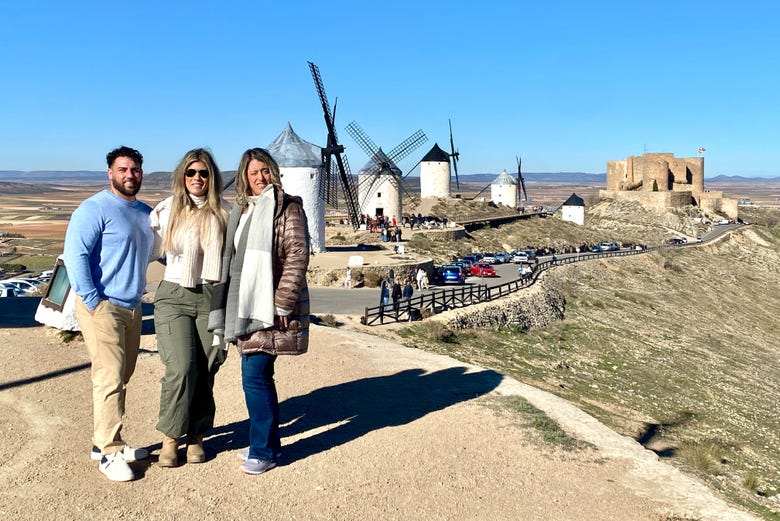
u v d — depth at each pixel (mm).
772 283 78438
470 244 66375
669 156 125938
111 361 6277
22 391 8570
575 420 9422
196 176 6305
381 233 57344
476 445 7969
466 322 26125
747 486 11906
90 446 6980
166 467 6547
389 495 6391
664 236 101250
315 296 30516
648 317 43188
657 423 18516
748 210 140375
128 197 6430
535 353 24875
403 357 12773
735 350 39250
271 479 6492
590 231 97625
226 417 8148
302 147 43906
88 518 5508
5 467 6348
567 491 6926
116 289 6246
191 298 6418
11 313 15703
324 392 9820
